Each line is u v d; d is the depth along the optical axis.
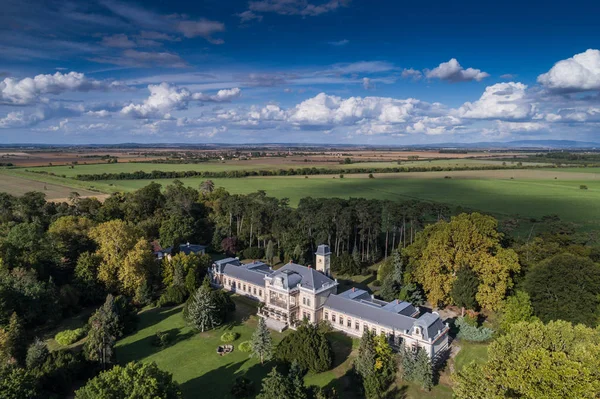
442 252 113.94
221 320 110.19
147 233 179.38
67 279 124.31
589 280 97.50
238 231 188.62
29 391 67.31
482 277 108.62
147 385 61.91
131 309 111.88
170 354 94.81
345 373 87.12
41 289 103.81
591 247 132.62
